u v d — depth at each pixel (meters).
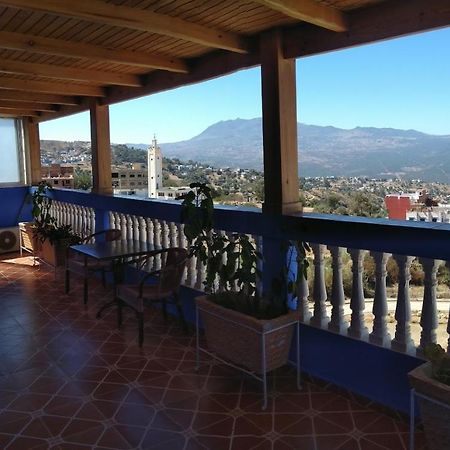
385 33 2.92
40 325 4.41
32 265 7.12
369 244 2.89
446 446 2.06
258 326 2.93
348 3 2.92
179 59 4.52
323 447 2.48
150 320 4.56
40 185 7.57
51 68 4.85
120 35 3.79
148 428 2.67
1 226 8.26
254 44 3.76
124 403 2.95
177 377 3.32
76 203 6.87
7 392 3.10
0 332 4.22
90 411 2.85
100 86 6.06
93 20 3.03
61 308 4.94
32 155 8.59
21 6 2.75
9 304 5.09
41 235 6.69
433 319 2.69
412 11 2.79
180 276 4.10
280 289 3.26
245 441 2.54
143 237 5.50
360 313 3.06
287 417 2.79
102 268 5.18
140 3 3.04
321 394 3.08
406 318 2.81
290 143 3.56
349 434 2.61
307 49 3.35
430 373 2.14
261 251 3.75
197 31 3.41
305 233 3.29
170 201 5.02
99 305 5.05
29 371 3.42
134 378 3.30
